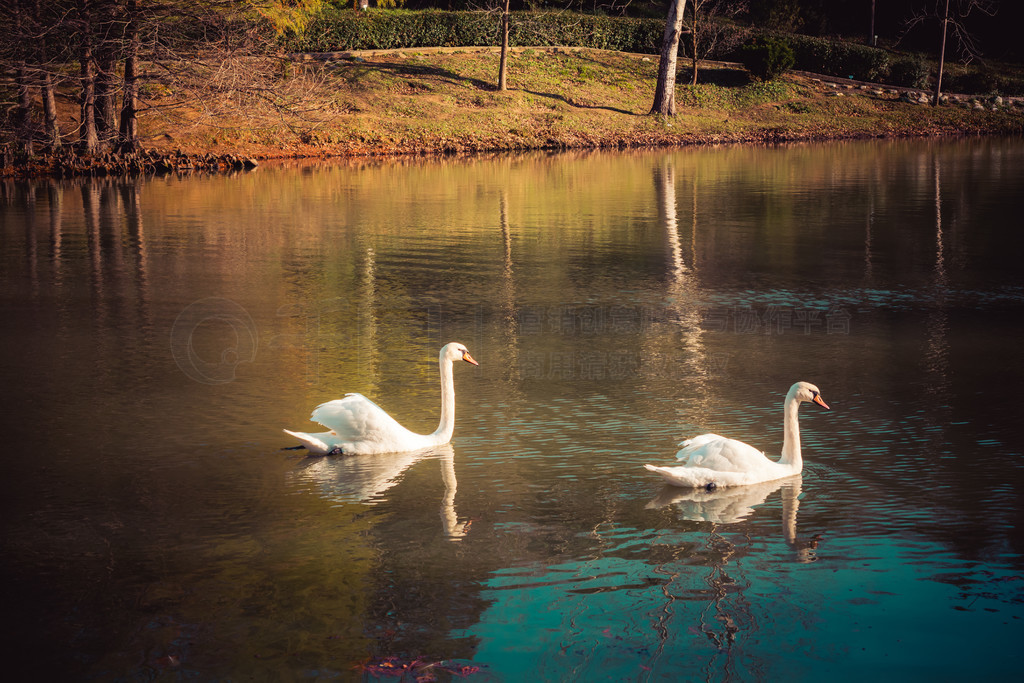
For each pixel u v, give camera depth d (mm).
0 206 24125
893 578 5887
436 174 31734
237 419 9188
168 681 4859
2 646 5184
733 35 52625
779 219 21969
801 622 5383
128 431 8812
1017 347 11539
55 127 31375
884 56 51125
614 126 43406
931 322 12844
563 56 49844
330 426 8328
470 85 44750
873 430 8758
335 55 44219
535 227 21078
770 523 6750
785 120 46125
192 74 32188
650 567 6070
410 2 55531
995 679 4828
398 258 17594
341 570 6059
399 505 7145
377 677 4887
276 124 37469
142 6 31188
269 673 4926
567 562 6156
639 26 52562
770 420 9094
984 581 5828
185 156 33250
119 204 24516
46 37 30969
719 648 5133
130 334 12312
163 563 6176
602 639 5230
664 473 7395
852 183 28406
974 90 51469
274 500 7242
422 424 9117
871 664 4969
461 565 6121
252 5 32656
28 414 9273
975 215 22078
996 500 7078
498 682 4828
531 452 8312
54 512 7000
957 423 8898
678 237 19781
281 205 24484
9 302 14008
